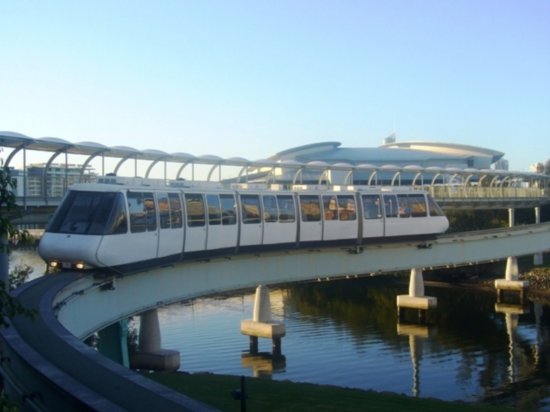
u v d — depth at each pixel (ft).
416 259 190.19
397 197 178.50
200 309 250.98
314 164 181.98
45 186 137.80
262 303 185.06
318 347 183.42
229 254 136.26
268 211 144.15
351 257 171.63
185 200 121.60
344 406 77.77
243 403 43.14
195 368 156.97
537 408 126.00
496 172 302.04
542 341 192.85
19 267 200.54
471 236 208.95
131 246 102.37
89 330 90.53
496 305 253.85
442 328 213.46
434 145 620.90
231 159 158.30
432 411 80.74
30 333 58.08
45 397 42.83
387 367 160.25
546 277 282.56
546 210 390.21
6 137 116.57
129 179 118.83
